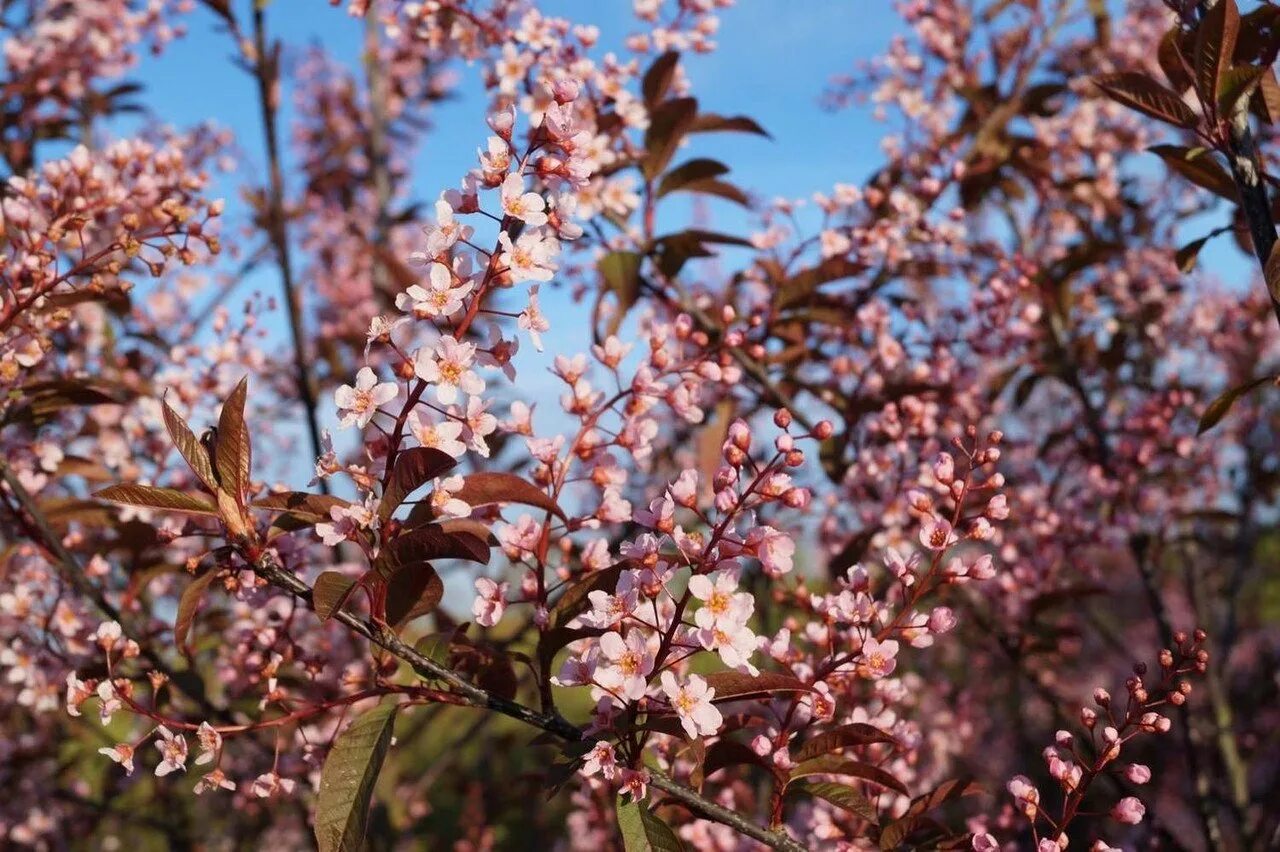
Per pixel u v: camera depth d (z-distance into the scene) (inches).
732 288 176.9
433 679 90.1
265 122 204.2
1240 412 243.9
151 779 213.8
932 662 244.8
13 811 203.8
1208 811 172.2
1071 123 200.2
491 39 143.4
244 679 142.8
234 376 156.9
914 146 194.4
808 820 118.0
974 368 174.4
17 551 131.2
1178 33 109.0
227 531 88.6
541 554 96.1
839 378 164.9
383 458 92.9
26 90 216.2
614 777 83.1
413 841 265.6
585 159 87.0
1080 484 196.7
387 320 86.3
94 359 167.8
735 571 84.0
